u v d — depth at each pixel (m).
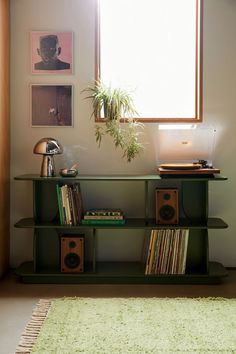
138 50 3.65
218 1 3.55
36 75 3.60
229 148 3.62
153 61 3.66
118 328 2.45
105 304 2.82
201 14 3.55
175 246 3.29
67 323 2.52
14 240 3.67
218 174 3.51
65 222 3.34
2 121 3.37
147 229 3.31
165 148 3.54
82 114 3.61
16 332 2.44
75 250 3.33
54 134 3.63
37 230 3.50
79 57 3.58
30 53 3.58
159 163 3.57
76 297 2.96
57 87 3.60
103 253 3.67
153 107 3.68
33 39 3.57
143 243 3.65
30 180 3.44
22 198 3.65
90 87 3.59
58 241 3.57
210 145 3.53
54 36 3.57
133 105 3.56
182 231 3.28
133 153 3.47
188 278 3.30
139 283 3.31
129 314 2.65
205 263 3.45
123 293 3.08
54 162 3.62
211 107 3.60
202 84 3.59
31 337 2.35
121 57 3.65
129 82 3.66
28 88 3.60
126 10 3.64
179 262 3.30
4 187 3.46
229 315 2.64
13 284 3.29
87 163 3.63
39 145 3.31
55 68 3.59
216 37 3.56
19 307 2.81
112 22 3.65
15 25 3.57
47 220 3.53
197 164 3.40
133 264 3.58
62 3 3.56
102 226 3.28
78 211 3.36
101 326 2.48
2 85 3.35
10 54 3.57
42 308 2.75
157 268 3.30
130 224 3.34
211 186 3.64
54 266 3.53
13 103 3.61
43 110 3.61
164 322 2.53
